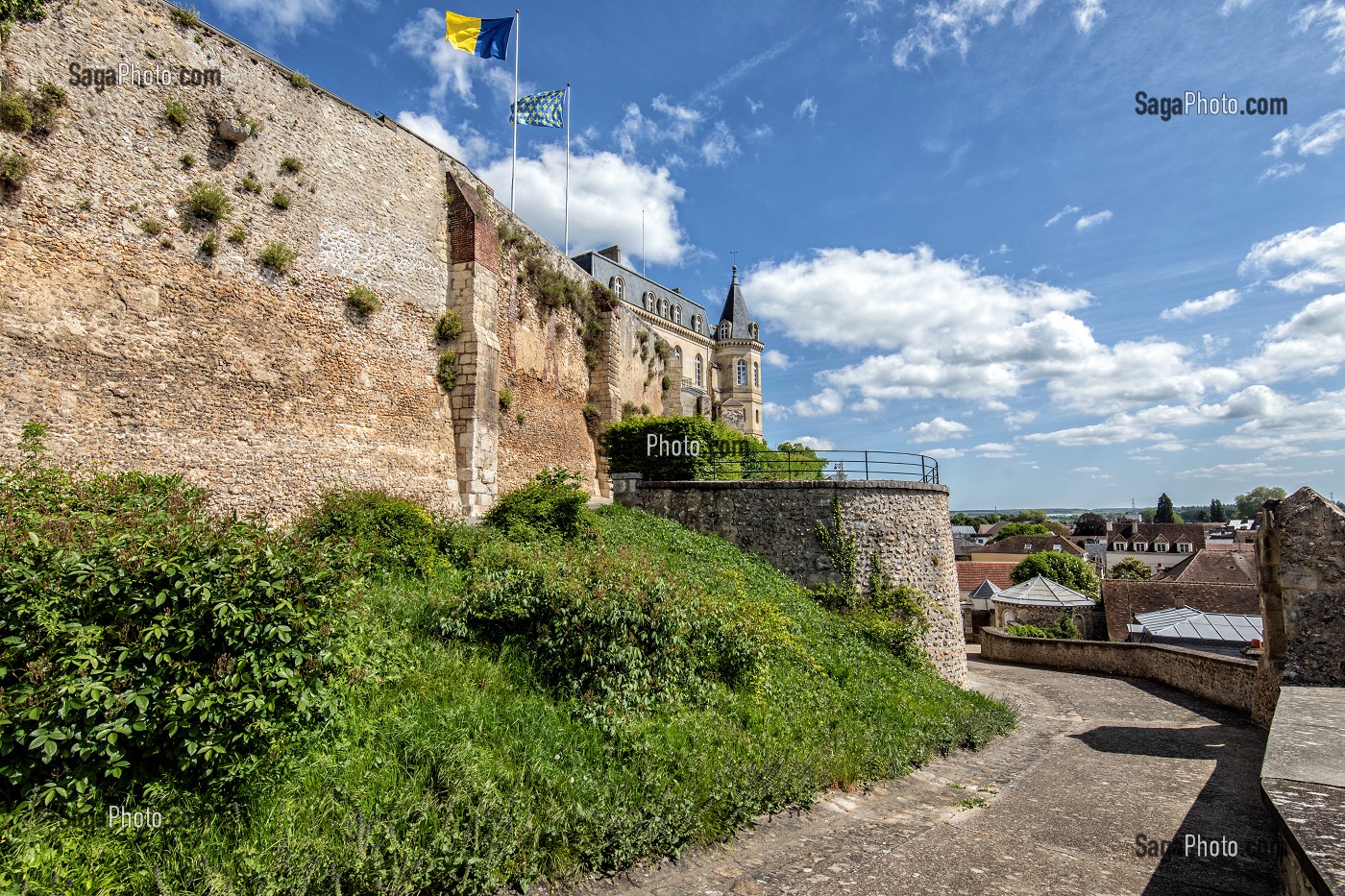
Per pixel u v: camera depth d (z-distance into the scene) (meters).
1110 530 91.06
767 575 16.22
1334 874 2.60
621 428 21.64
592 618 8.25
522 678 7.86
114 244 10.05
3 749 4.20
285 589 5.59
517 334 19.17
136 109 10.48
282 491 12.14
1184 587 34.56
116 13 10.30
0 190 8.91
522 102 25.66
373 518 10.90
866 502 17.33
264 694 5.21
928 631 17.38
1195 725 12.28
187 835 4.68
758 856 6.22
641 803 6.31
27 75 9.25
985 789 8.58
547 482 15.20
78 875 4.17
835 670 11.60
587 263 46.69
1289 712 5.68
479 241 16.70
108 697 4.48
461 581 9.98
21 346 8.98
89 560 4.99
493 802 5.59
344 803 5.29
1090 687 18.02
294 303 12.67
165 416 10.52
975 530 140.00
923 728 10.52
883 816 7.41
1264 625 11.37
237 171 11.88
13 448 8.79
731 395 58.09
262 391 11.98
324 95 13.64
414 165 15.80
